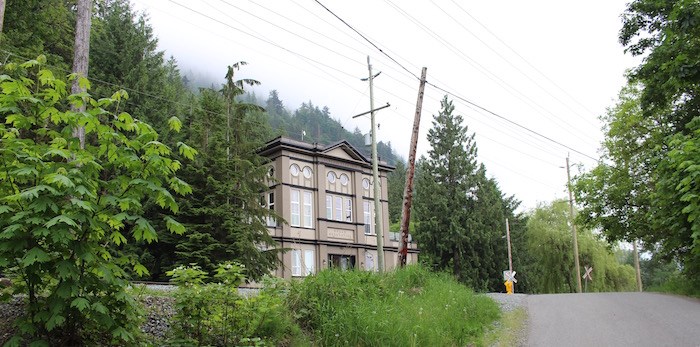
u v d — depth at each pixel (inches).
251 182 1047.6
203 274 331.6
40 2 948.0
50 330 235.1
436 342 440.5
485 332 528.4
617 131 1295.5
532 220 2455.7
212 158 934.4
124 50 1314.0
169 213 895.7
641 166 1264.8
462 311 569.3
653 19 861.2
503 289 2262.6
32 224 235.6
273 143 1475.1
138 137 275.0
